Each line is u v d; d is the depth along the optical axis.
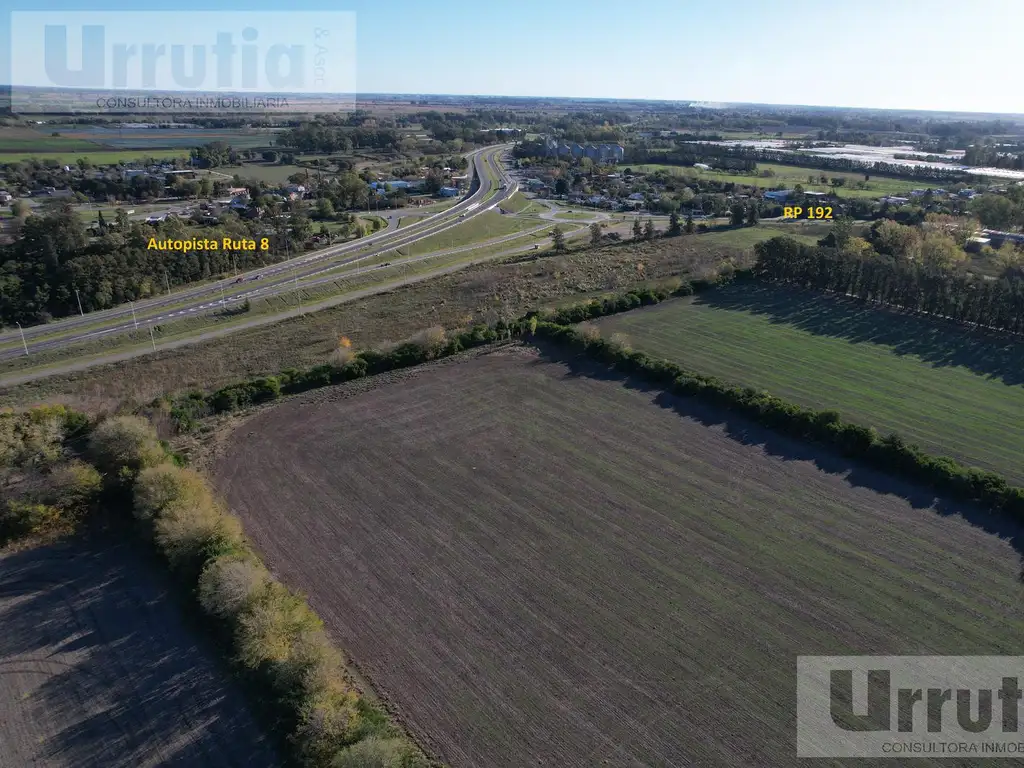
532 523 45.75
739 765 29.53
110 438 49.06
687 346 75.75
